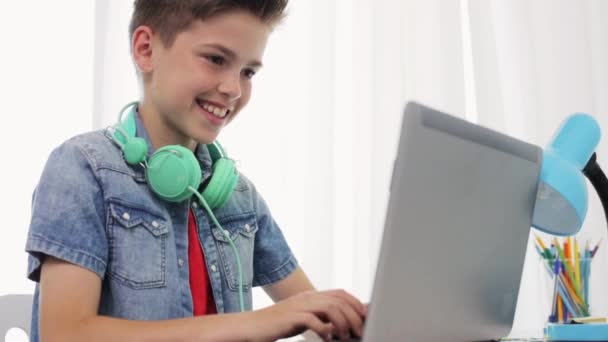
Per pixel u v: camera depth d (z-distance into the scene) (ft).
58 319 2.70
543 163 2.48
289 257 3.90
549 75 5.90
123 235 3.09
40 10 5.34
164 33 3.28
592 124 2.62
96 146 3.18
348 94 5.93
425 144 1.93
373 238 5.60
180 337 2.45
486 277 2.31
